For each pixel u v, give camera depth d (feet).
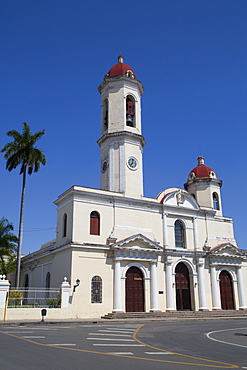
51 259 121.08
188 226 130.82
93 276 104.94
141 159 129.90
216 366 32.32
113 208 115.34
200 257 128.88
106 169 126.82
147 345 46.16
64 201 116.47
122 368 30.42
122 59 140.97
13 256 163.32
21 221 117.91
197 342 50.26
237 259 137.28
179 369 30.53
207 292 127.03
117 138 126.93
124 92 132.05
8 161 126.52
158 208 124.88
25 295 109.09
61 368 29.81
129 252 112.06
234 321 96.43
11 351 38.55
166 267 119.55
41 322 81.61
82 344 45.37
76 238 105.60
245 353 40.83
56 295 99.55
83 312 99.96
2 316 86.12
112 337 54.24
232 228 143.33
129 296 110.22
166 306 116.06
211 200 146.92
